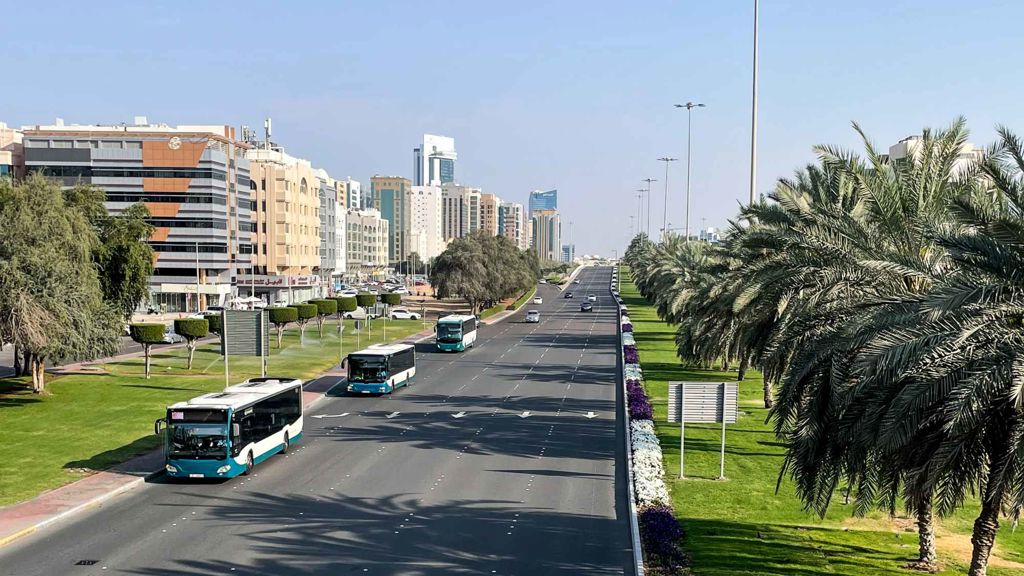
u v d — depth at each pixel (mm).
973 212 15375
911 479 16359
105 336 44781
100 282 50188
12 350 67875
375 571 19734
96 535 22500
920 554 20391
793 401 19484
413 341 82500
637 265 176000
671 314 69812
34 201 42438
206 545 21656
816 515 24641
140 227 53406
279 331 74062
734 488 27500
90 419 38938
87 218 49875
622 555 20953
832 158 22688
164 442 33969
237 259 128000
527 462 31500
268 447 31422
